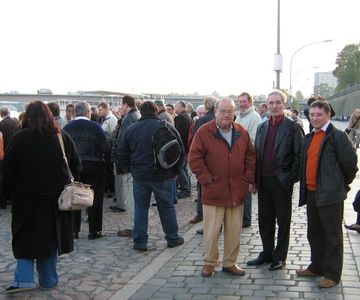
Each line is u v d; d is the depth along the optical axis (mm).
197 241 7410
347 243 7070
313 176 5418
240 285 5477
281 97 5875
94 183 7582
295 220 8570
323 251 5629
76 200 5082
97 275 5953
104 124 10438
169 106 12688
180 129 11109
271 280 5621
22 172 5070
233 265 5879
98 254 6848
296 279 5633
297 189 12023
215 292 5277
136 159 6945
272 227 6160
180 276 5816
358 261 6223
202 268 6043
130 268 6227
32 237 5117
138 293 5281
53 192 5156
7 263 6465
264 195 6059
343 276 5672
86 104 7750
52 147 5145
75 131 7484
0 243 7469
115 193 10555
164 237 7750
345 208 9617
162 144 6832
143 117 7008
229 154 5727
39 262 5375
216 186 5715
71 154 5461
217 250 5863
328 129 5344
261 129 6070
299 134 5812
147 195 7004
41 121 5121
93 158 7523
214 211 5770
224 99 5707
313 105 5363
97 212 7664
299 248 6867
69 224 5387
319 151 5324
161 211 7094
